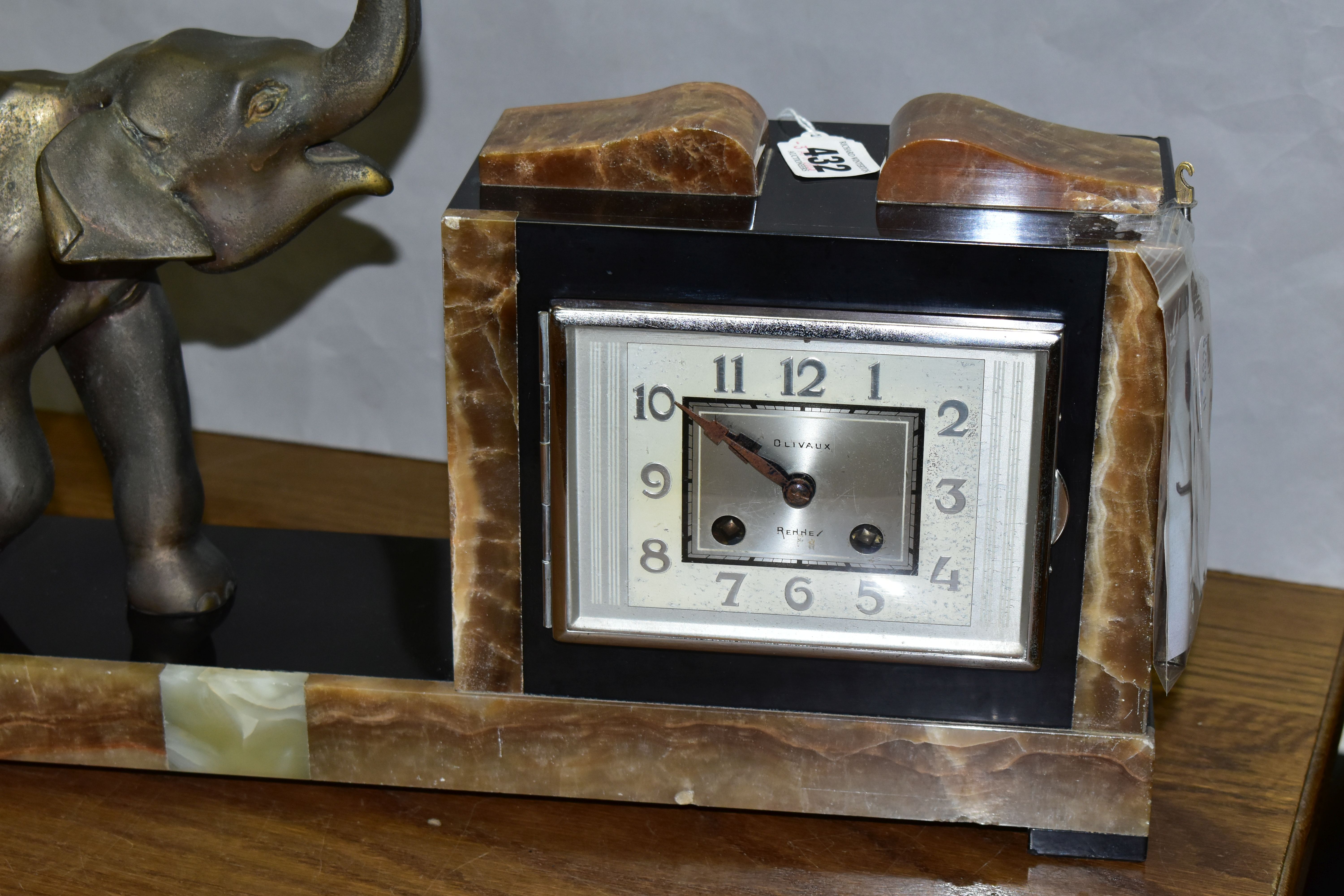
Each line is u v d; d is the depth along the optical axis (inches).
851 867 28.5
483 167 26.3
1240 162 33.9
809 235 24.5
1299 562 37.5
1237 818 29.7
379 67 26.2
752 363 25.8
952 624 27.2
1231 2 32.4
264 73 26.6
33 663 29.8
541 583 27.6
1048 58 33.9
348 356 41.2
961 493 26.3
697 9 35.0
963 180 25.4
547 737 28.8
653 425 26.4
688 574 27.5
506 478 26.9
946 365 25.4
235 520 39.0
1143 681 27.0
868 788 28.5
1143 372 24.8
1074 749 27.6
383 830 29.5
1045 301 24.6
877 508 26.6
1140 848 28.4
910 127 26.3
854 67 34.9
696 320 25.2
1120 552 26.1
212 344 41.7
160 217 26.8
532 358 26.0
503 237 25.0
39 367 42.7
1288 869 28.5
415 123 37.6
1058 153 26.0
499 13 36.0
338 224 39.2
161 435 31.1
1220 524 37.7
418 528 39.0
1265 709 32.9
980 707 27.7
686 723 28.3
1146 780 27.7
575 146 26.0
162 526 31.5
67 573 33.6
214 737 29.9
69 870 28.5
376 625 31.6
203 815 29.9
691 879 28.2
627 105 27.7
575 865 28.6
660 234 24.7
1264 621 36.1
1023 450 25.7
